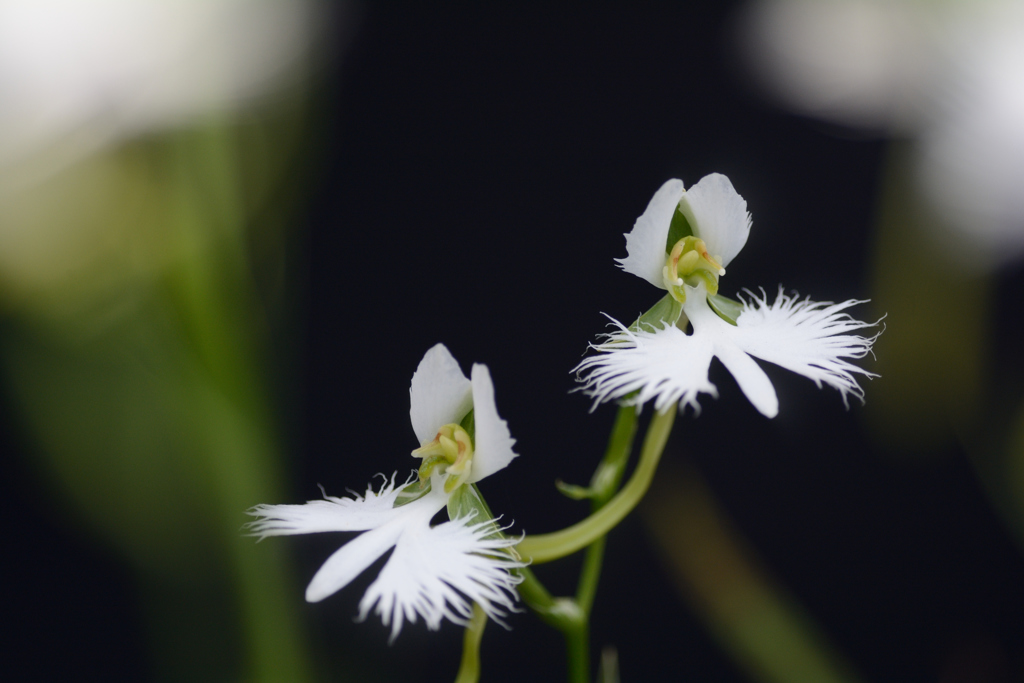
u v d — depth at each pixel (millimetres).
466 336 536
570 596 518
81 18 492
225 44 519
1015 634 514
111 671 490
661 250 358
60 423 449
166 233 435
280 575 428
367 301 542
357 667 471
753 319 358
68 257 446
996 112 524
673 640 515
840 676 418
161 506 458
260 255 513
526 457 507
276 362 481
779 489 533
